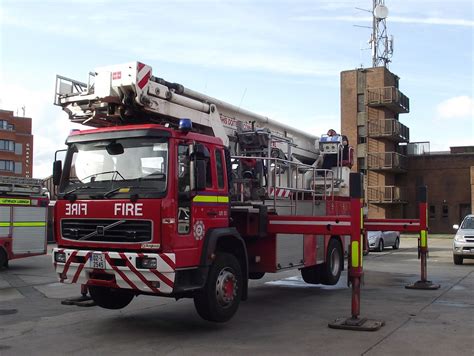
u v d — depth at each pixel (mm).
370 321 8008
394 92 48531
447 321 8289
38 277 14641
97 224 7250
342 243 12977
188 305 9758
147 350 6617
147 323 8219
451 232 49344
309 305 9883
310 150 13992
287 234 9898
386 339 7102
